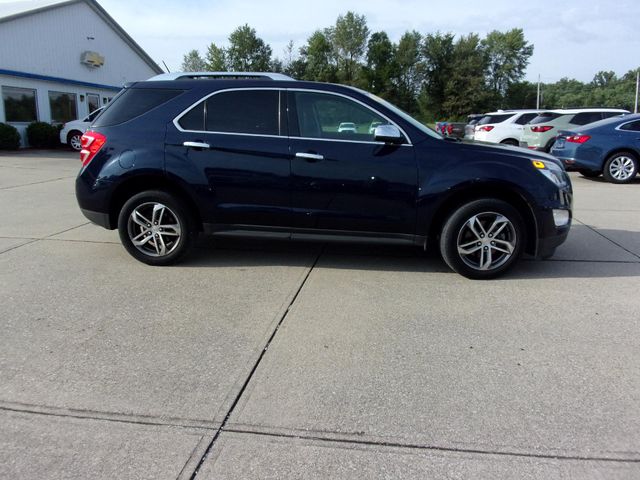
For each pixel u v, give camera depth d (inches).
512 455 95.1
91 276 190.5
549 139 588.4
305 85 191.3
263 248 231.6
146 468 91.3
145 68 1207.6
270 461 93.1
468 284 185.9
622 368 126.4
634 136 452.1
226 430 101.8
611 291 179.2
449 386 117.8
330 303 166.6
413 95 3105.3
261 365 126.6
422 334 144.5
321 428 102.6
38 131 802.8
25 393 113.8
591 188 433.1
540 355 132.7
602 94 3848.4
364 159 184.4
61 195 369.4
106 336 141.6
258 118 191.5
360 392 115.2
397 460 93.7
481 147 187.9
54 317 153.6
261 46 2994.6
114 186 195.9
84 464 92.2
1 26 759.1
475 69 2891.2
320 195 187.5
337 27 3248.0
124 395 113.4
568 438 99.9
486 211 183.3
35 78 823.7
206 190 191.8
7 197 359.3
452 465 92.5
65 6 893.8
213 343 138.0
